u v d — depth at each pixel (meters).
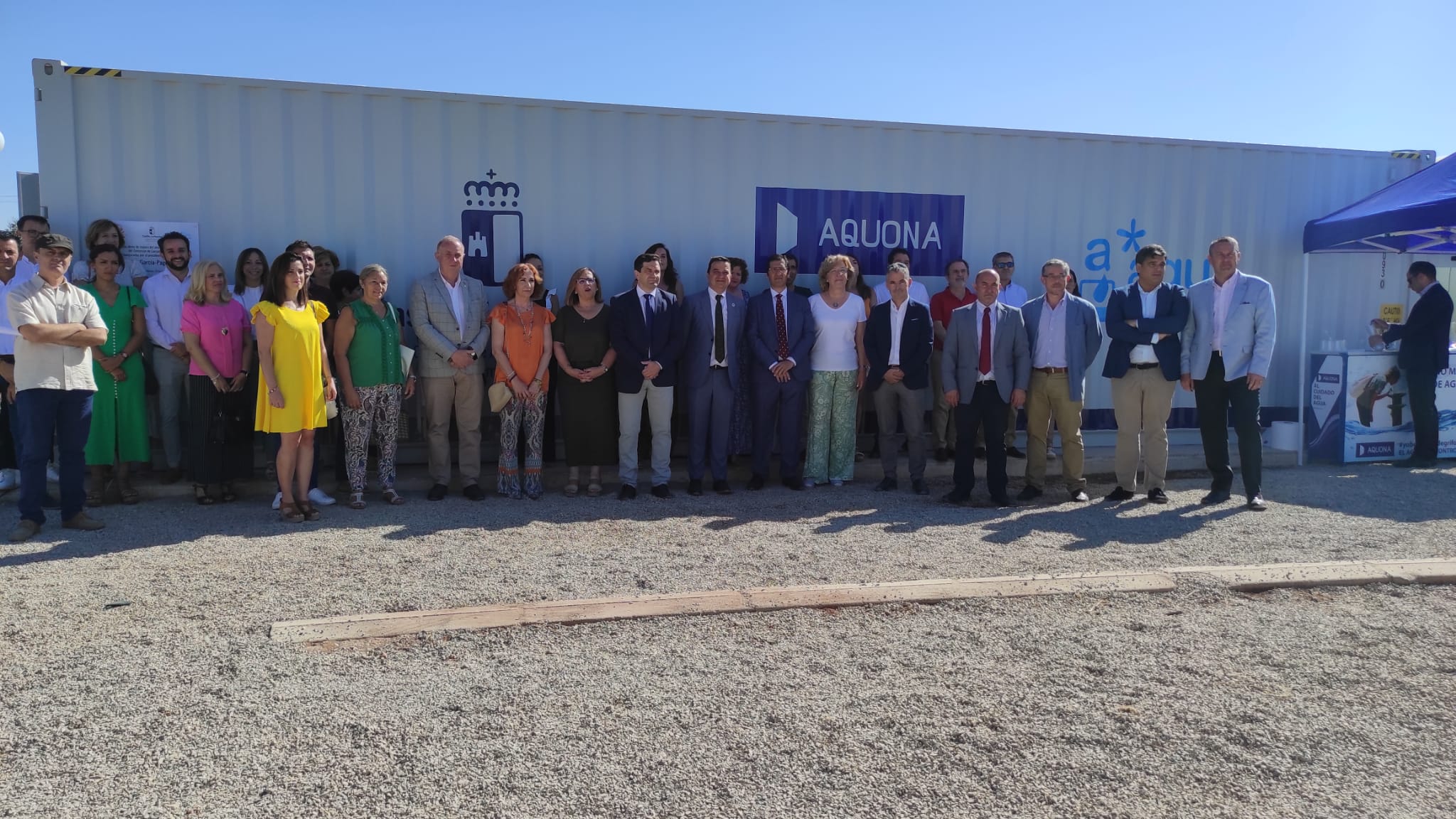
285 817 2.50
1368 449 8.75
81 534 5.55
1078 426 6.90
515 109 7.22
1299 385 8.80
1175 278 8.60
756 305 7.17
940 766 2.79
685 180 7.56
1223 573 4.69
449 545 5.40
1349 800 2.63
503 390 6.60
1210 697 3.30
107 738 2.94
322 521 5.98
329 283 6.64
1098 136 8.30
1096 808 2.57
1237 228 8.71
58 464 6.38
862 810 2.55
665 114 7.48
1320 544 5.62
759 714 3.13
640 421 7.02
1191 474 8.16
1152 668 3.57
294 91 6.83
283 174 6.86
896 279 7.01
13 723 3.04
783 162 7.73
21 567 4.83
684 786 2.66
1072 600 4.37
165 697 3.24
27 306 5.29
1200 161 8.57
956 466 6.81
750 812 2.54
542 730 3.00
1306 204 8.88
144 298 6.34
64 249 5.41
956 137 8.05
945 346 6.81
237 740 2.93
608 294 7.50
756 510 6.50
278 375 5.82
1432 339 8.50
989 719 3.11
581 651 3.68
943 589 4.43
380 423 6.49
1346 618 4.18
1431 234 8.73
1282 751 2.91
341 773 2.73
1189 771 2.78
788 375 7.09
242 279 6.57
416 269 7.15
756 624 4.01
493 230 7.26
